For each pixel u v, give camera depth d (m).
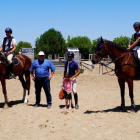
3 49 7.55
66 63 7.10
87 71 21.23
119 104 7.77
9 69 7.35
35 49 70.50
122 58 6.36
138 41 6.45
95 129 5.10
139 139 4.46
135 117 6.07
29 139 4.52
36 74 7.21
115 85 12.14
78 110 6.96
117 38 62.78
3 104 8.03
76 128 5.19
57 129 5.12
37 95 7.39
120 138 4.52
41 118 6.07
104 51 6.34
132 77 6.41
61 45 70.19
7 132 4.95
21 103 8.13
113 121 5.71
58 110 6.96
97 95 9.51
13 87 11.62
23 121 5.79
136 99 8.64
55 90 10.86
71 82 6.98
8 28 7.48
